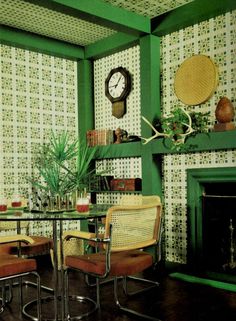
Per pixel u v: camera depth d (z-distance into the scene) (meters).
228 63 4.06
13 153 4.92
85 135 5.51
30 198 3.52
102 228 5.46
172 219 4.50
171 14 4.36
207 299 3.44
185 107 4.45
